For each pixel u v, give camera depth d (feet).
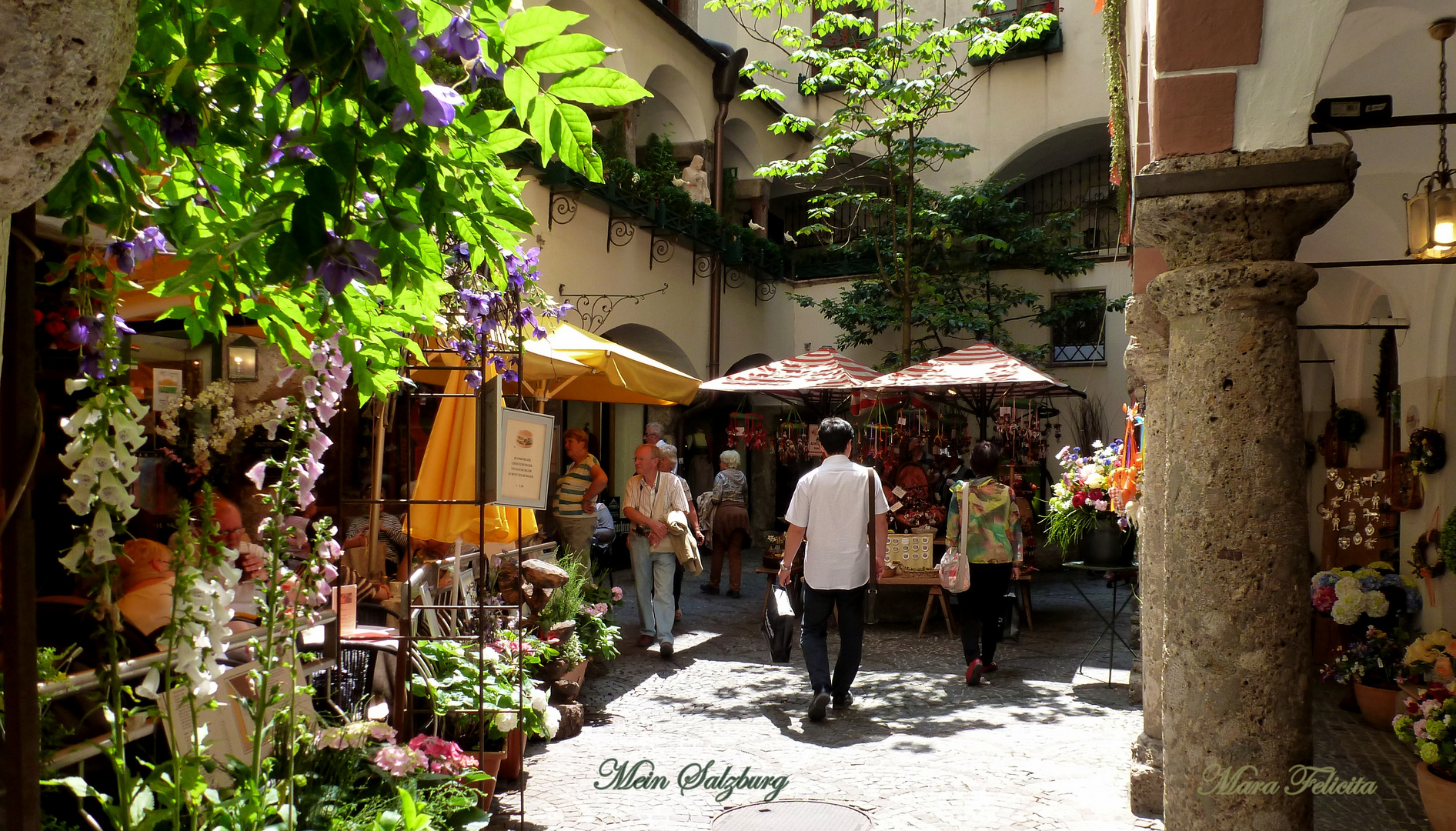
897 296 48.67
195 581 8.33
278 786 10.30
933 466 41.45
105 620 8.13
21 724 5.53
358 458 21.77
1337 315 29.14
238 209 7.39
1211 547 10.24
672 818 15.30
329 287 5.44
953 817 15.35
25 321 5.58
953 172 59.47
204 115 6.27
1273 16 10.12
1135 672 23.30
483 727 14.93
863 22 44.91
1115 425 54.90
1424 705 15.05
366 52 5.45
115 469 7.66
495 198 6.93
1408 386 23.56
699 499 41.93
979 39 42.42
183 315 9.09
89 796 10.35
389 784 11.97
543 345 22.56
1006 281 56.80
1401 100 17.87
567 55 6.28
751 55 61.77
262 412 14.67
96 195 6.82
